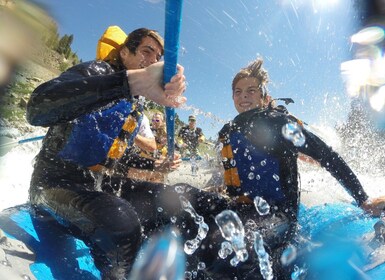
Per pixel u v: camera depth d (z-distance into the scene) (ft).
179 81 5.88
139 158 9.73
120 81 6.03
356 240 8.40
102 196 7.03
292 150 8.73
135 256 6.74
